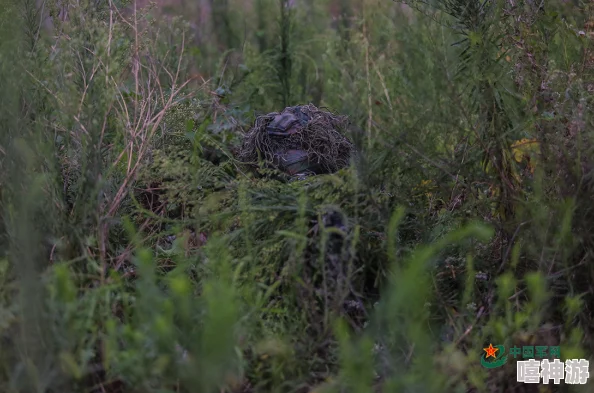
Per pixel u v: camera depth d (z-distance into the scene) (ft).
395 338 7.43
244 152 11.28
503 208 9.50
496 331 7.57
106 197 9.39
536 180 8.66
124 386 7.32
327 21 20.94
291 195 9.16
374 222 8.87
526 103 9.57
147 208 11.27
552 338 8.01
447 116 9.66
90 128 8.66
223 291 6.43
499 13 9.70
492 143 9.38
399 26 16.05
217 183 9.79
